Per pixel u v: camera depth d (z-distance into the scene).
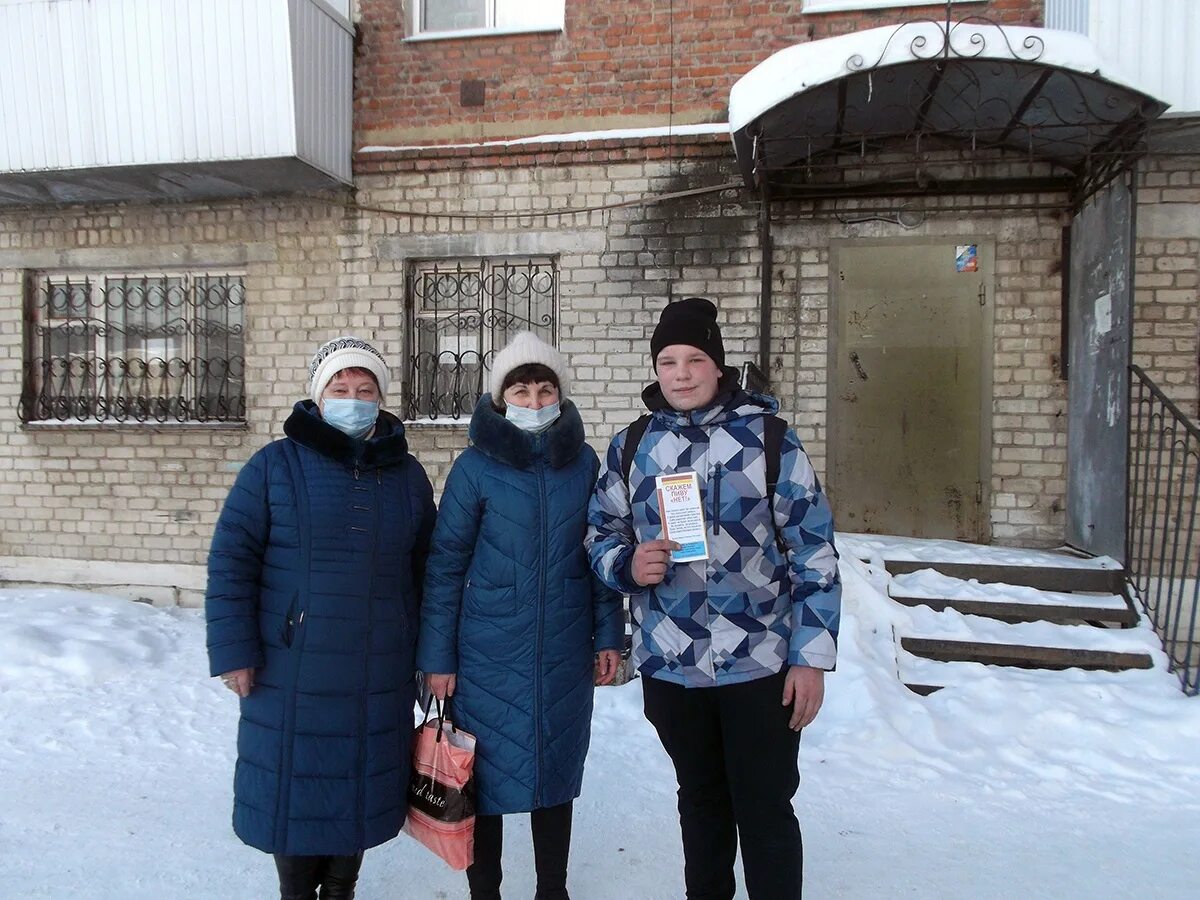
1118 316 4.62
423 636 2.30
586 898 2.57
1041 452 5.39
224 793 3.37
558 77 5.87
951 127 5.12
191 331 6.39
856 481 5.61
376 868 2.73
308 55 5.48
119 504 6.38
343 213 6.10
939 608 4.61
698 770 2.21
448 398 6.11
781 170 5.46
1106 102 4.40
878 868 2.75
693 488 2.06
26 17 5.52
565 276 5.86
